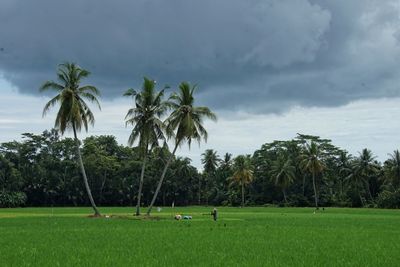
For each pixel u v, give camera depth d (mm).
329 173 169125
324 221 64375
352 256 26875
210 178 185000
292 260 25297
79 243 32750
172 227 49344
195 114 73625
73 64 70812
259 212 104875
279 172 153875
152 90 74188
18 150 158125
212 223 57844
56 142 160875
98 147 164500
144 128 74062
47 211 102500
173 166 172750
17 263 23781
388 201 143750
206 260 25141
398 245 32750
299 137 174250
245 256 26750
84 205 161500
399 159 143375
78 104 69875
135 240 34938
